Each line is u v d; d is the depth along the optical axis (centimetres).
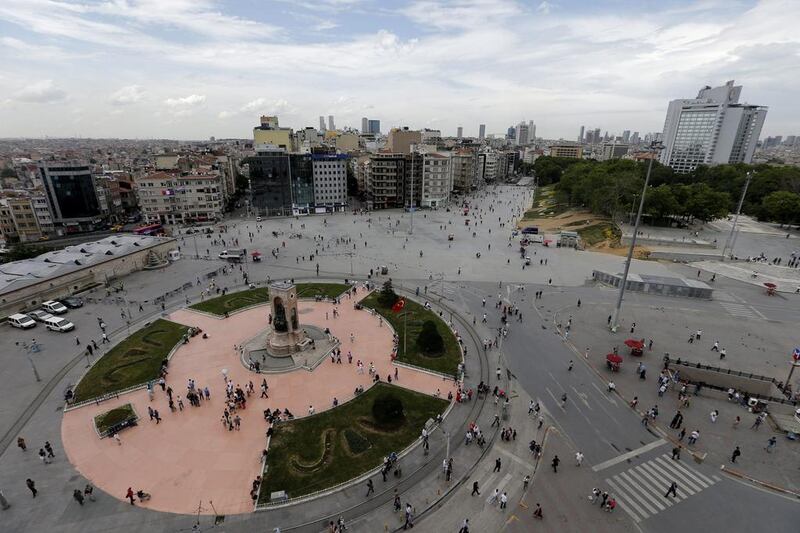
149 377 5725
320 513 3756
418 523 3691
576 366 6194
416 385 5650
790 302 8588
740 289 9300
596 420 5041
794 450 4578
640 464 4388
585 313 8000
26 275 8119
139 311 7881
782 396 5475
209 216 16350
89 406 5144
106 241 10600
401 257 11531
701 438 4747
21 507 3747
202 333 7000
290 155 17125
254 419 4944
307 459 4322
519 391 5578
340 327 7325
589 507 3862
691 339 6969
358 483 4084
